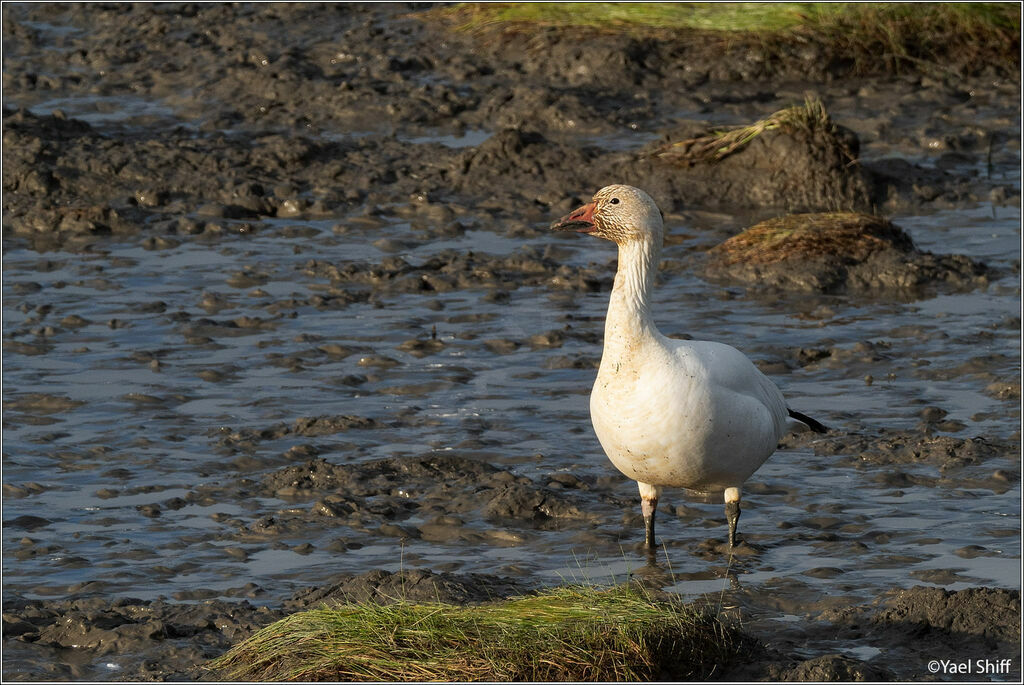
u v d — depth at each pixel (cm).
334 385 1456
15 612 978
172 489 1212
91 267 1870
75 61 3080
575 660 854
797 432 1316
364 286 1791
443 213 2088
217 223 2041
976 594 932
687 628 885
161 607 974
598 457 1275
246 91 2755
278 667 867
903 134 2417
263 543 1102
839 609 958
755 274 1805
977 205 2111
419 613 891
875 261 1817
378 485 1207
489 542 1105
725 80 2756
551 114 2525
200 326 1639
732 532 1091
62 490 1214
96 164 2228
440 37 3058
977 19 2809
